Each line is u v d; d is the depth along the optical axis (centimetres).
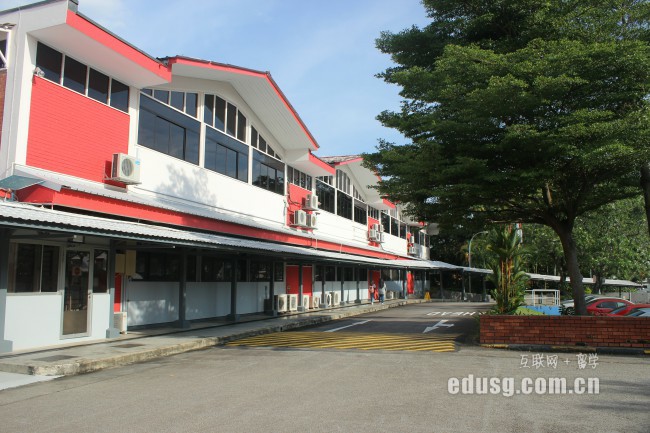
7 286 1110
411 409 662
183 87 1919
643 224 2855
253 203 2344
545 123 1231
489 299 4738
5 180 1127
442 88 1341
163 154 1747
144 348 1205
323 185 3291
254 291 2414
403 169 1372
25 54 1245
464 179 1317
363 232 4056
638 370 941
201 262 1995
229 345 1404
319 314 2481
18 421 627
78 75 1408
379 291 3869
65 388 829
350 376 900
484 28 1422
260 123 2458
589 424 588
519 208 1488
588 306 2028
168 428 588
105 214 1363
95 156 1438
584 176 1351
